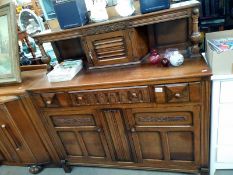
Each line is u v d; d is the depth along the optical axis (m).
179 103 1.20
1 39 1.52
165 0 1.17
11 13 1.45
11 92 1.46
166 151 1.42
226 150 1.36
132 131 1.38
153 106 1.25
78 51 1.65
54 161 1.77
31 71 1.82
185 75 1.10
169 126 1.30
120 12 1.31
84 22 1.36
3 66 1.57
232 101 1.18
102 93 1.29
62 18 1.33
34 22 2.13
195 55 1.28
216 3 1.45
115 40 1.34
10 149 1.79
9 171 1.95
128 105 1.29
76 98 1.36
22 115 1.54
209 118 1.22
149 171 1.63
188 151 1.37
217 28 1.53
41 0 1.53
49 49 1.92
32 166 1.83
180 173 1.55
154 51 1.38
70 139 1.60
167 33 1.39
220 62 1.09
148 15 1.20
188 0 1.29
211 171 1.46
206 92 1.13
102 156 1.61
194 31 1.22
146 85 1.19
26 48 2.03
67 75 1.40
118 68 1.40
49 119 1.53
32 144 1.68
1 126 1.61
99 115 1.40
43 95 1.41
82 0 1.36
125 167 1.61
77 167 1.82
